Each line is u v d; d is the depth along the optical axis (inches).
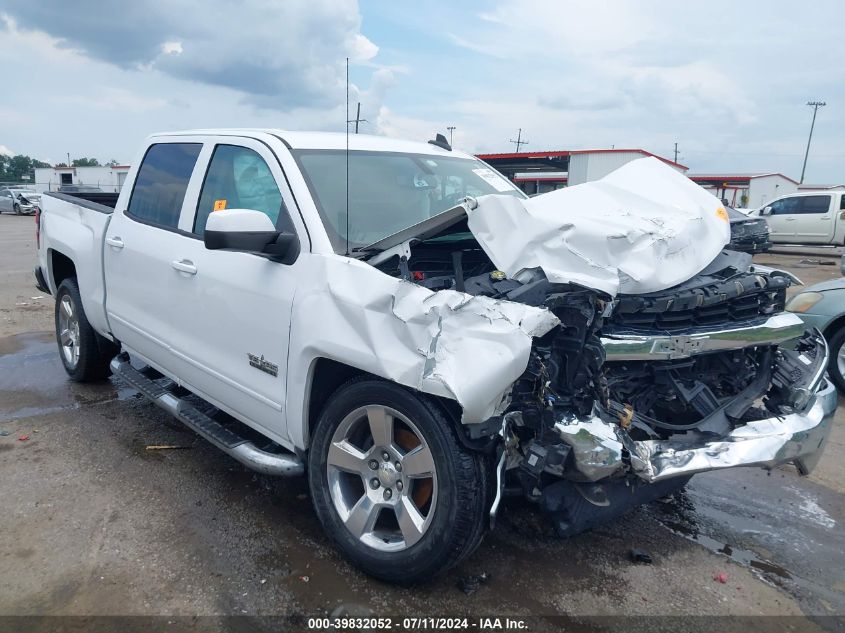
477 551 127.9
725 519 145.8
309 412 123.3
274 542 128.0
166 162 170.9
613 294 105.2
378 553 112.7
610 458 101.4
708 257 124.5
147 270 162.4
